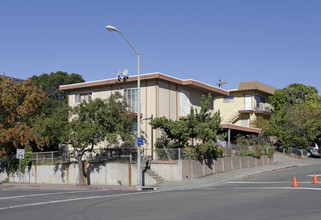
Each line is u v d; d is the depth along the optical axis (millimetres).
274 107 49156
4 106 32062
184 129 24172
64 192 21094
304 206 11375
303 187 17234
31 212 12750
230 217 10008
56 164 29906
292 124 39625
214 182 22562
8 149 33688
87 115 24484
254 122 45281
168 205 12852
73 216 11398
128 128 25109
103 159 27250
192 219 9961
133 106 30453
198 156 25344
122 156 26312
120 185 24953
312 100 47719
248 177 25078
